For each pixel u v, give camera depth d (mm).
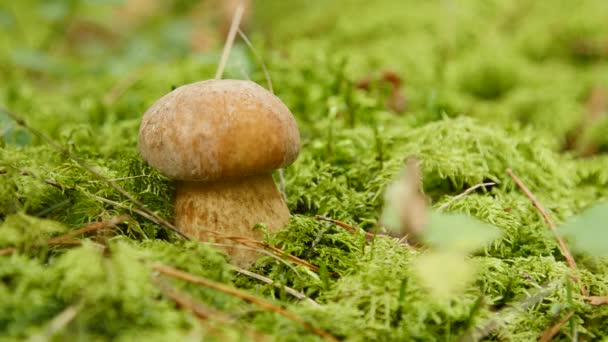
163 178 384
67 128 465
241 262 357
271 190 370
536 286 349
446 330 326
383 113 494
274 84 499
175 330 303
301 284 346
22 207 345
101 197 365
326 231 379
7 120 438
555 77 678
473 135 430
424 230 306
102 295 306
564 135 561
